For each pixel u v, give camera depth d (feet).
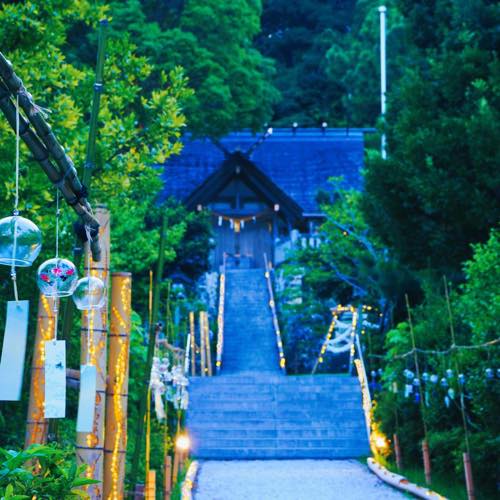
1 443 46.44
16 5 48.37
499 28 82.94
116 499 38.27
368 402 101.60
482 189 77.30
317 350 148.66
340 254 133.90
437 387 72.69
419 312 86.12
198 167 186.70
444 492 65.36
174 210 139.64
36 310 47.52
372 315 124.06
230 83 133.90
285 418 106.83
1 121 43.04
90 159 34.37
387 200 82.79
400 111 91.45
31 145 22.58
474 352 64.49
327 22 254.27
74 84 50.47
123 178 53.21
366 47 212.64
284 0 257.96
